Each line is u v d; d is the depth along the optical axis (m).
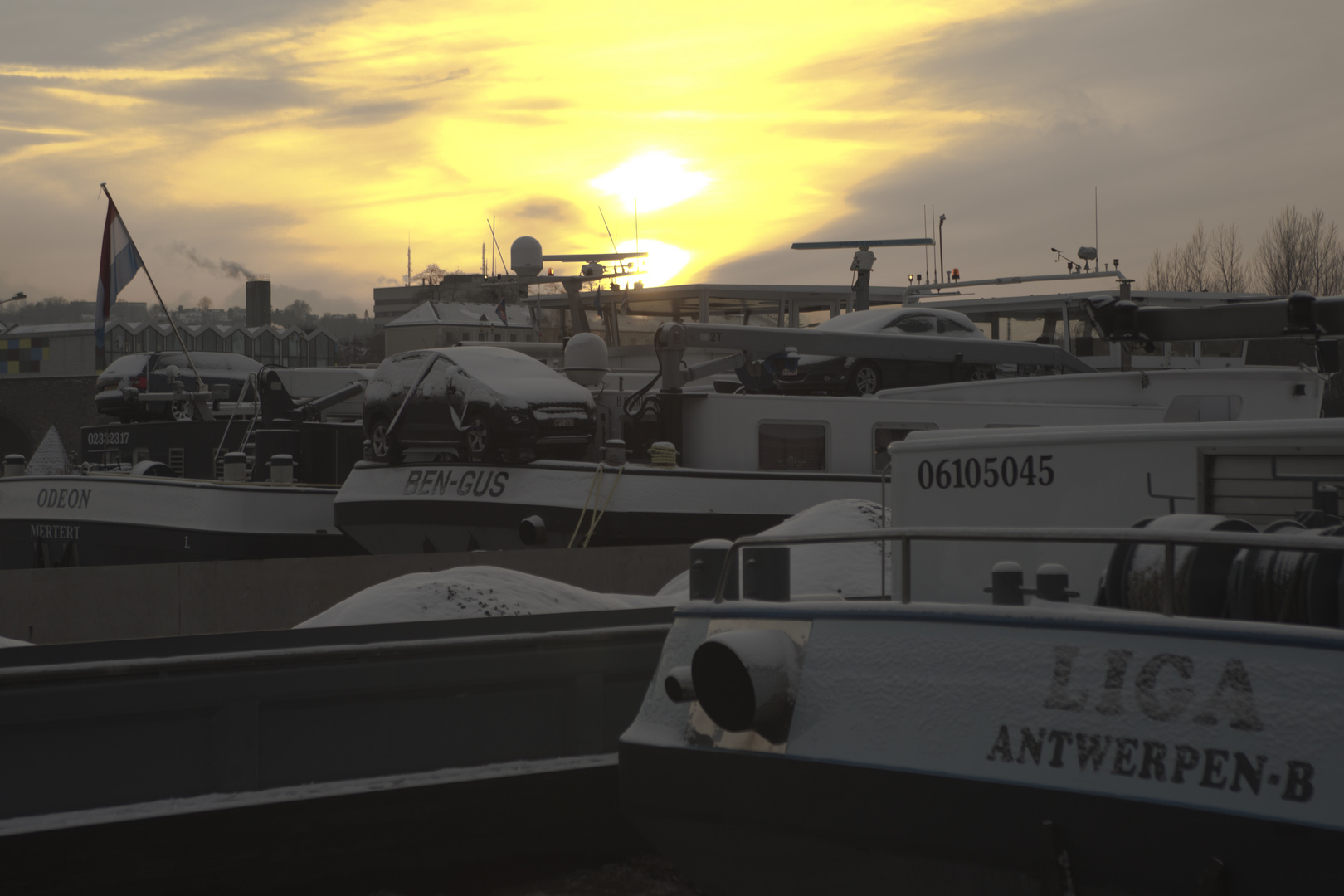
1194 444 5.68
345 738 5.80
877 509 10.73
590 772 6.37
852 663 4.46
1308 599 3.91
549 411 14.58
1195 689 3.70
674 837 5.04
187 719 5.43
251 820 5.47
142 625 11.04
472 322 58.69
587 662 6.47
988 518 6.52
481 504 14.51
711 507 14.38
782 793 4.58
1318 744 3.46
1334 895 3.39
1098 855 3.80
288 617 11.61
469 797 6.02
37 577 10.57
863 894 4.44
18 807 5.02
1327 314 7.04
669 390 15.30
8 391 65.06
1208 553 4.18
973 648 4.18
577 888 6.05
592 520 13.95
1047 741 3.93
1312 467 5.31
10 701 4.97
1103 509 6.03
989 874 4.06
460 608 7.38
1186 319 7.64
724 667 4.58
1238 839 3.53
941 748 4.17
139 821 5.21
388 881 5.82
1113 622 3.89
